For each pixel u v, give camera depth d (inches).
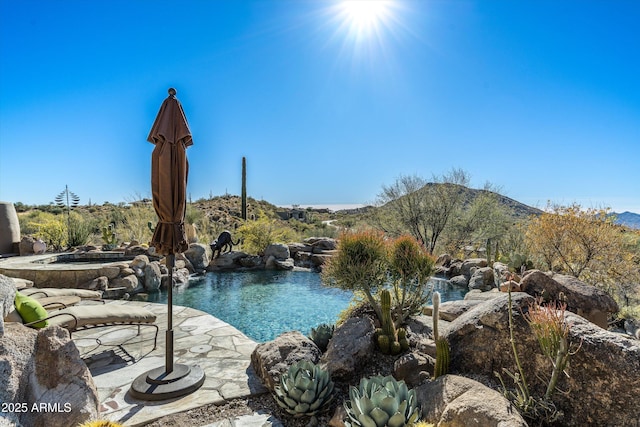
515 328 123.0
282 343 154.6
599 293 166.7
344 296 382.6
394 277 193.8
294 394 118.8
